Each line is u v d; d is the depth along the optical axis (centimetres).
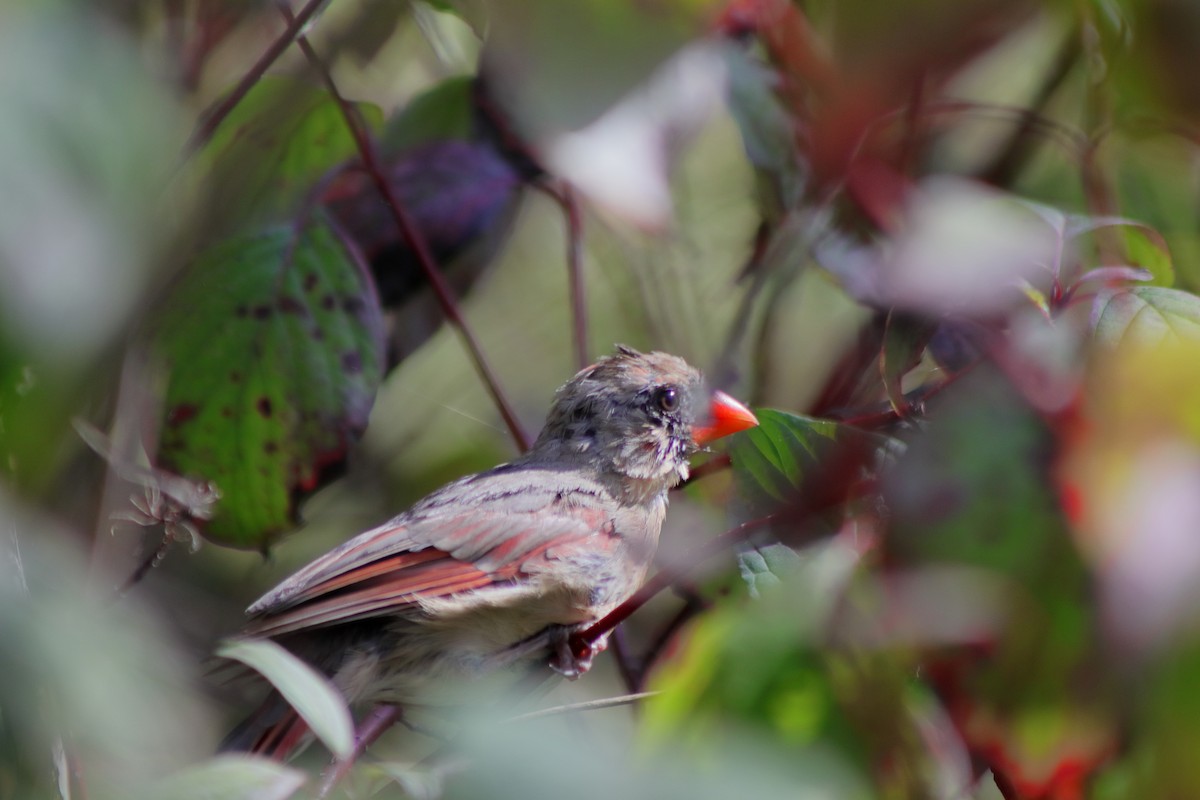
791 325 456
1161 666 387
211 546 459
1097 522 422
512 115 444
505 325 461
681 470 455
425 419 461
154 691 399
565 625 453
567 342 461
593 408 456
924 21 438
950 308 439
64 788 413
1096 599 432
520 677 452
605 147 442
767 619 437
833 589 438
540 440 457
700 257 457
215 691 451
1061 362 438
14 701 335
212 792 410
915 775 437
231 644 437
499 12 440
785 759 411
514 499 454
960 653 438
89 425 445
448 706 452
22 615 328
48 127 293
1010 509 437
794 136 448
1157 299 439
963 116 451
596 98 440
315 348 450
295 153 453
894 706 437
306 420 450
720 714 437
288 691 429
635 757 378
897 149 445
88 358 365
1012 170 452
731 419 455
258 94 450
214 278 449
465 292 456
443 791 375
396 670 452
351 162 451
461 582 452
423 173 453
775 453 445
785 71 446
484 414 461
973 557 438
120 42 313
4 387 357
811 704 437
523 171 454
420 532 452
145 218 305
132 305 324
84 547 446
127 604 446
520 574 453
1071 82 452
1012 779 438
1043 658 437
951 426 438
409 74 458
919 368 451
